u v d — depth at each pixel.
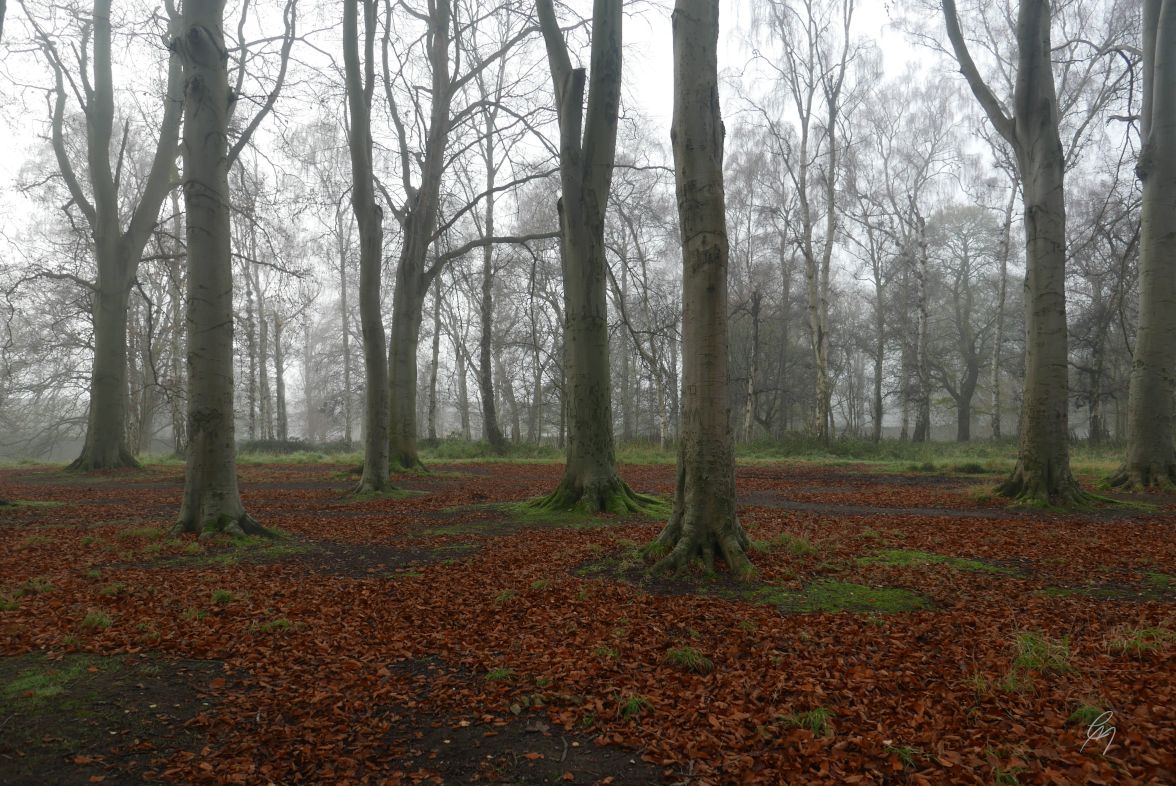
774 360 44.69
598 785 3.48
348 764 3.68
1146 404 15.80
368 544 9.97
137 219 23.75
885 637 5.48
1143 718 3.84
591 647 5.34
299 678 4.84
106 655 5.22
